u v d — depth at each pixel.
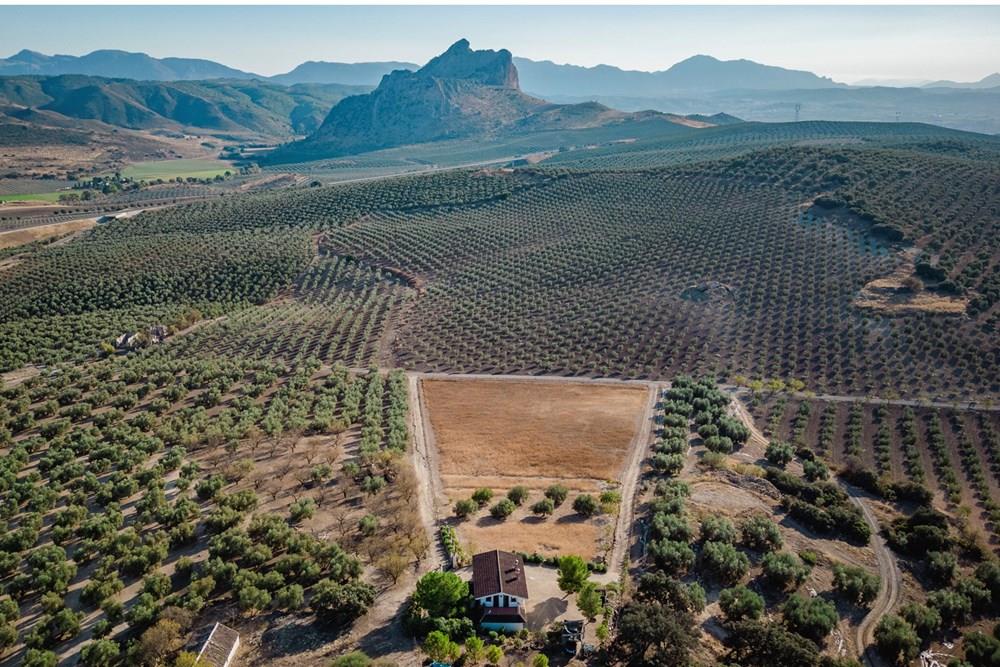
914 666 65.56
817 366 141.50
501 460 107.94
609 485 99.38
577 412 126.75
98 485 94.62
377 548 79.00
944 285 155.12
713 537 80.56
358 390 132.62
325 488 95.56
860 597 73.56
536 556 77.88
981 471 107.19
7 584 74.31
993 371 130.62
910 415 122.12
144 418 116.06
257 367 143.50
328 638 65.69
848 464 108.25
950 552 82.44
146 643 61.56
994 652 63.88
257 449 108.12
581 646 63.84
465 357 154.88
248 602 68.00
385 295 196.00
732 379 140.50
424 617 66.31
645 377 143.62
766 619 68.94
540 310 176.00
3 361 142.75
